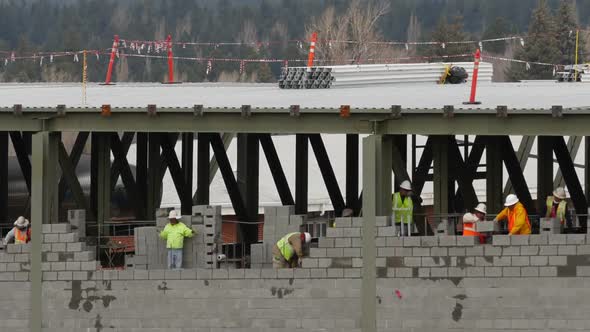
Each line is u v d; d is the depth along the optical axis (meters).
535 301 54.22
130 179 69.75
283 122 56.19
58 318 56.88
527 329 54.38
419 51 171.00
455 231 61.72
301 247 56.62
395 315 55.03
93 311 56.66
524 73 161.25
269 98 64.44
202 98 65.44
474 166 63.19
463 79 83.06
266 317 55.75
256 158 65.12
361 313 55.28
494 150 62.34
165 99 64.56
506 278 54.34
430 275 54.81
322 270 55.44
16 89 80.56
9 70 187.50
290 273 55.56
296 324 55.59
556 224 54.66
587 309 53.97
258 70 191.00
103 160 64.88
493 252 54.38
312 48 78.81
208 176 65.44
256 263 58.38
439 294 54.75
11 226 65.31
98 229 63.88
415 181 63.12
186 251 58.03
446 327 54.81
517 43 183.88
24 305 57.03
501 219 57.03
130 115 57.03
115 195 75.38
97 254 62.44
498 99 61.72
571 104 57.19
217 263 58.47
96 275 56.62
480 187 89.69
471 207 62.66
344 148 99.56
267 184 91.31
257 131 56.34
